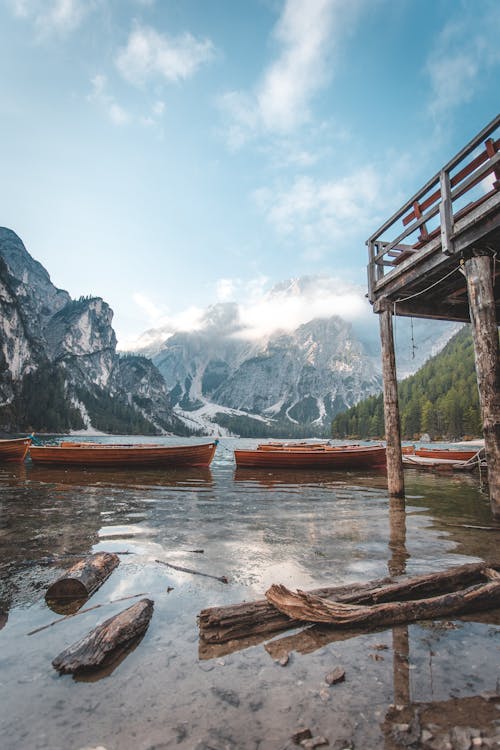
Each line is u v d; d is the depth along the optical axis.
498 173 7.60
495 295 11.90
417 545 6.16
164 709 2.45
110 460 20.22
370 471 19.66
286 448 22.05
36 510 8.91
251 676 2.80
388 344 11.54
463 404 127.69
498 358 7.57
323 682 2.73
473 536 6.71
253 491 12.53
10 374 186.12
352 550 5.87
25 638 3.32
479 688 2.65
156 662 2.97
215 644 3.23
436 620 3.67
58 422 197.38
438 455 24.77
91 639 3.08
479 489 13.24
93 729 2.27
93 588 4.31
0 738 2.19
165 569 4.99
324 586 4.44
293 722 2.33
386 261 11.66
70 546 6.05
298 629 3.48
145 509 9.17
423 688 2.65
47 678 2.76
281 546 6.09
